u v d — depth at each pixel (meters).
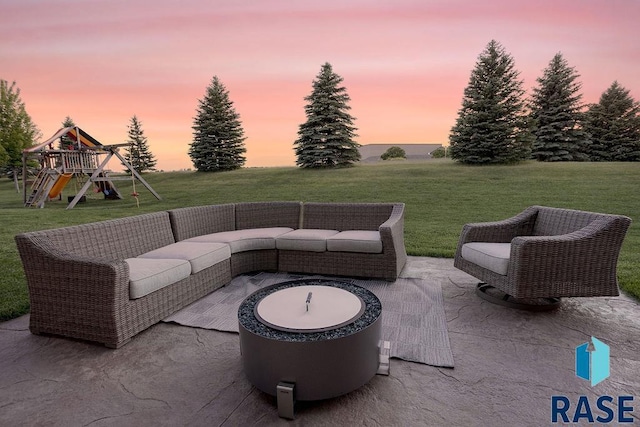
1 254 4.64
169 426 1.50
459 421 1.50
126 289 2.27
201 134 20.83
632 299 2.95
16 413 1.60
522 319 2.58
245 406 1.64
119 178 12.52
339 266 3.68
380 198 10.98
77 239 2.68
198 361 2.05
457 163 17.52
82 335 2.28
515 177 13.10
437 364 1.96
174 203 12.26
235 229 4.53
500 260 2.71
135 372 1.94
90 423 1.53
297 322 1.71
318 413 1.58
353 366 1.63
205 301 3.05
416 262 4.30
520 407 1.59
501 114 15.83
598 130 20.41
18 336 2.40
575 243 2.52
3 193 18.45
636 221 7.16
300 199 11.65
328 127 18.05
